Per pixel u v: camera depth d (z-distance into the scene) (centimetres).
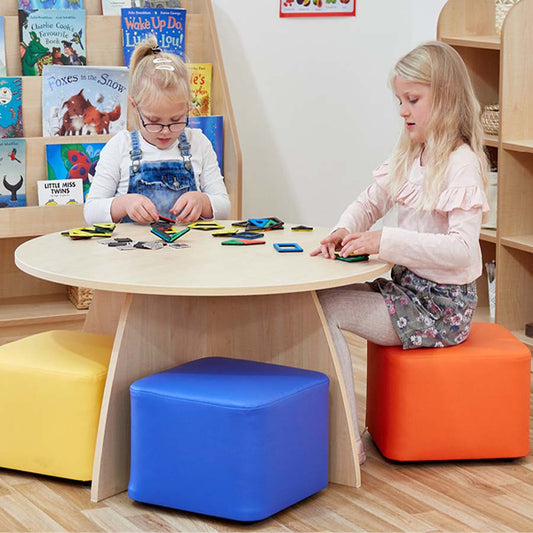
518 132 302
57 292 337
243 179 357
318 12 355
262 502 187
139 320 204
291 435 191
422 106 215
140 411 193
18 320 304
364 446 232
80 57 314
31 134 309
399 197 223
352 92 366
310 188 368
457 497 203
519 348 220
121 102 316
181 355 217
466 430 218
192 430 188
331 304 218
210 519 192
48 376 204
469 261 211
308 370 205
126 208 239
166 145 256
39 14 307
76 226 309
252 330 216
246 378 197
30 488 206
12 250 327
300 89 359
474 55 330
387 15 365
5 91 301
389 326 217
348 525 189
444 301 217
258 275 191
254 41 348
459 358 215
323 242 212
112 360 199
